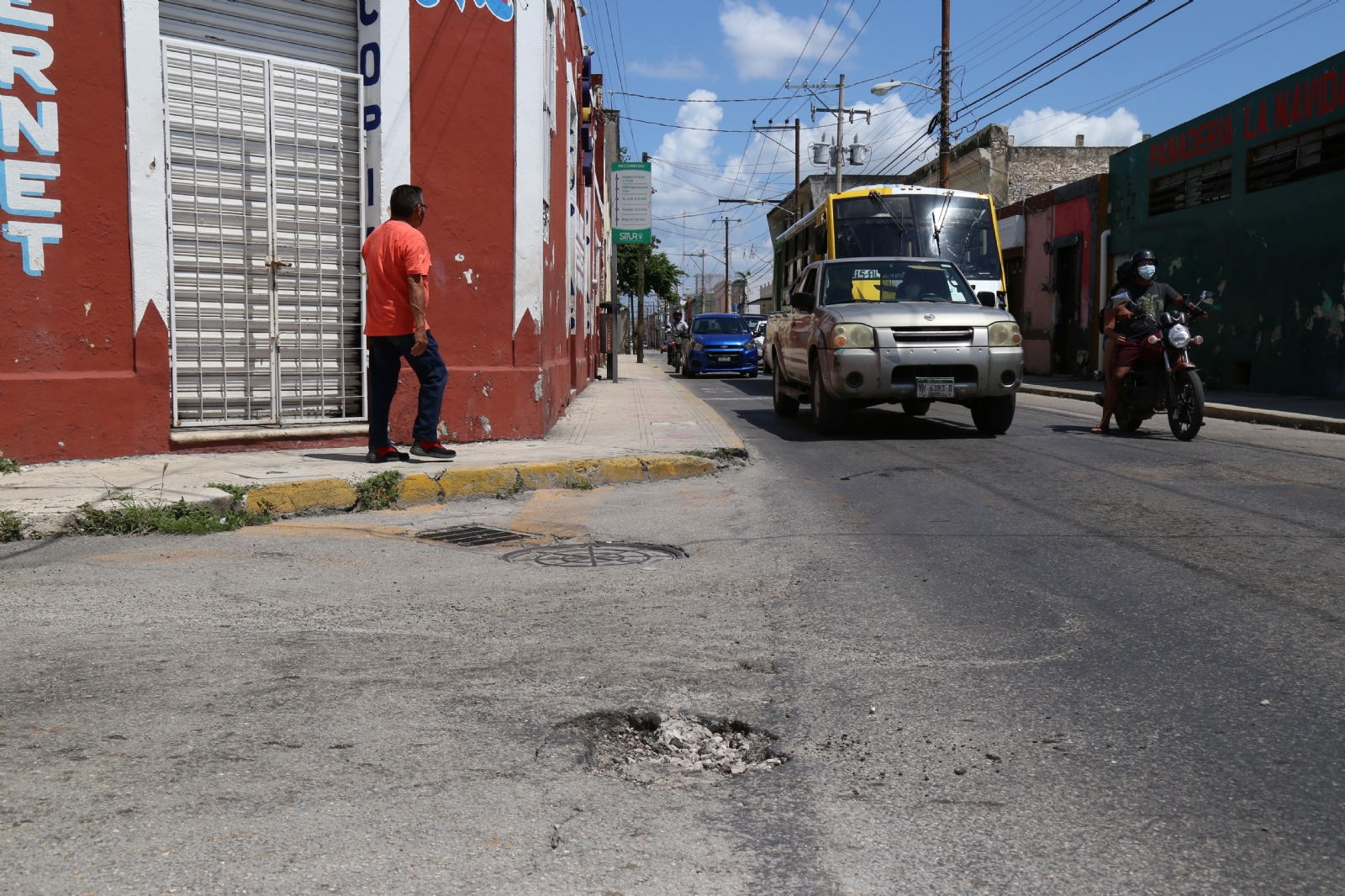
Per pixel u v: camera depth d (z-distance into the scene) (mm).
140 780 2506
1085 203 22391
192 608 4074
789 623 3936
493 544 5508
